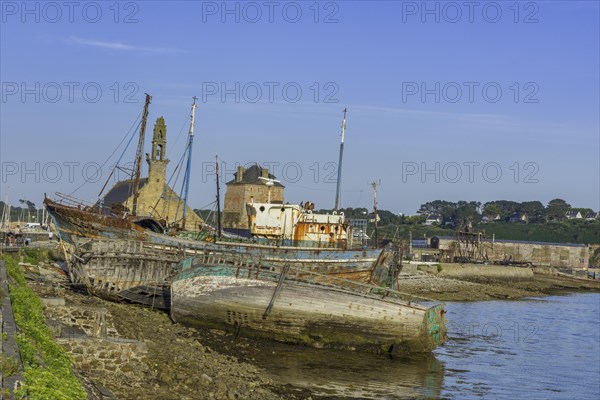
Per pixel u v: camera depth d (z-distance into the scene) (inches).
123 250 2114.9
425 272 5290.4
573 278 6289.4
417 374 1627.7
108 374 1070.4
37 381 701.9
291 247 2377.0
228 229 3435.0
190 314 1811.0
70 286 2140.7
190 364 1258.6
